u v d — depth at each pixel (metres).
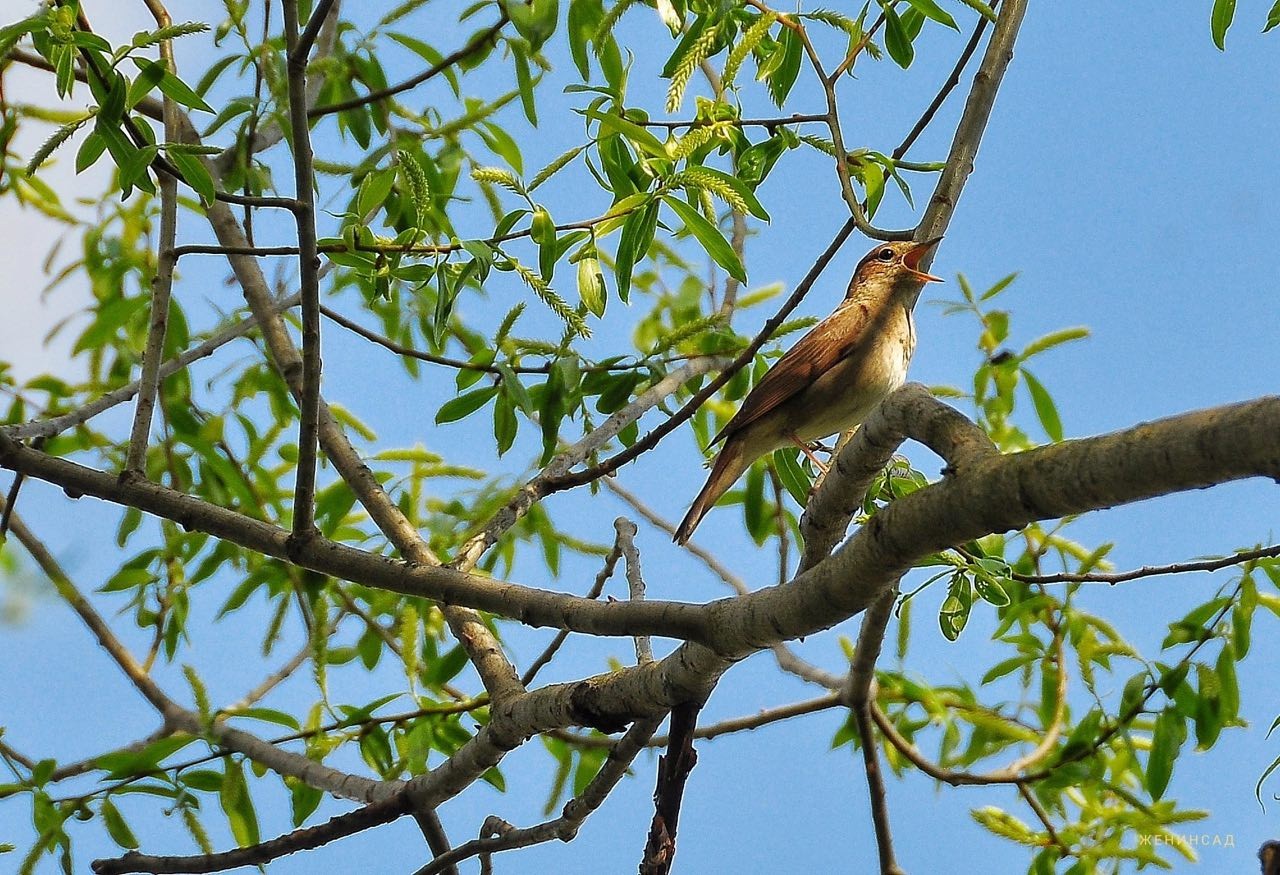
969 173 9.20
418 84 10.08
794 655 12.55
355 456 10.01
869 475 6.86
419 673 10.81
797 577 6.73
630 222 9.12
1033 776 11.38
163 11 10.60
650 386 10.72
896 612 10.62
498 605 7.93
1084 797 12.08
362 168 10.84
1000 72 9.27
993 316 12.24
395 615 11.45
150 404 9.10
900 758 12.65
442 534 11.45
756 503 12.44
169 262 9.05
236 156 10.95
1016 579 10.19
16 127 10.95
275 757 9.81
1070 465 5.13
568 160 9.60
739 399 12.31
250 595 11.70
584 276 9.66
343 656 11.60
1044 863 11.42
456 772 8.64
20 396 12.33
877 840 11.13
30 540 11.70
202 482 12.40
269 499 12.37
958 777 11.58
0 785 9.84
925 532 5.78
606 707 7.97
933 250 9.12
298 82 7.48
